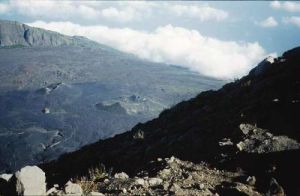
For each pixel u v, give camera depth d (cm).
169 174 1210
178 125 2220
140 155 1900
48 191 783
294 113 1551
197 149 1551
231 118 1742
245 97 2061
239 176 1220
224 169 1300
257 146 1381
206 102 2556
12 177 710
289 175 1179
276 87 1916
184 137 1745
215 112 2089
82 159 2600
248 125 1560
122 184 998
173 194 923
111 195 906
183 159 1488
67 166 2517
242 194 1029
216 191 1046
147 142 2183
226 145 1455
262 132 1488
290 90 1784
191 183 1104
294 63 2239
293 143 1358
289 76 1972
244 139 1455
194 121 2105
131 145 2294
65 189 802
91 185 1023
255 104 1792
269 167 1238
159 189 964
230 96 2284
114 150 2425
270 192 1090
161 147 1830
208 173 1243
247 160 1319
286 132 1448
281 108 1625
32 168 722
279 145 1359
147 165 1455
